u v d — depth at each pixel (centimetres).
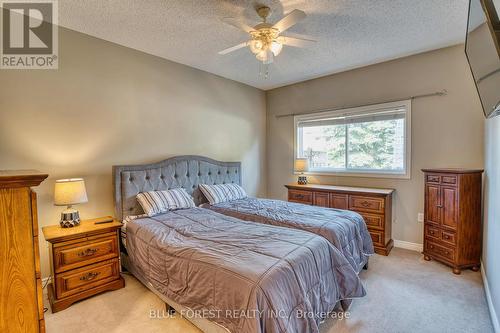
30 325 134
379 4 225
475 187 276
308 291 167
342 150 418
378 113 374
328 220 260
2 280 126
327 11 236
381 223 329
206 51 324
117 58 302
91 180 284
